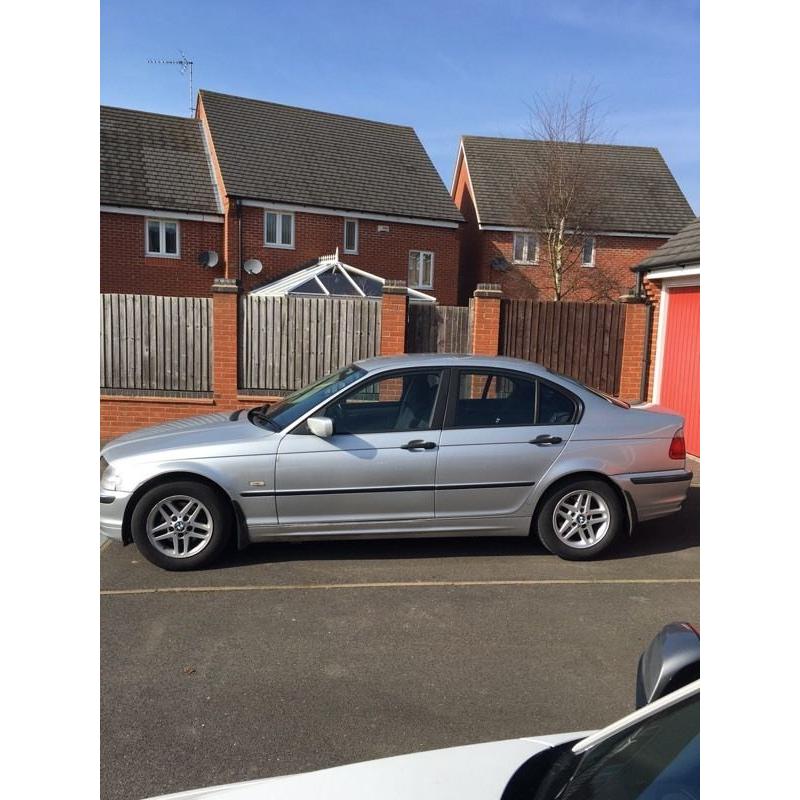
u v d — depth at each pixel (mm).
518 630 4121
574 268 24062
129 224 18906
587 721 3215
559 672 3645
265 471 4930
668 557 5441
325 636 4016
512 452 5125
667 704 1829
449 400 5195
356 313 9703
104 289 18812
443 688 3477
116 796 2672
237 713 3236
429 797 1702
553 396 5332
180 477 4949
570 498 5293
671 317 9938
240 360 9648
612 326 10078
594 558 5320
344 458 4973
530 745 1992
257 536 5027
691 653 2059
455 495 5105
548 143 22656
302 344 9695
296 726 3143
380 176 22562
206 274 19656
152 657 3748
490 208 24172
